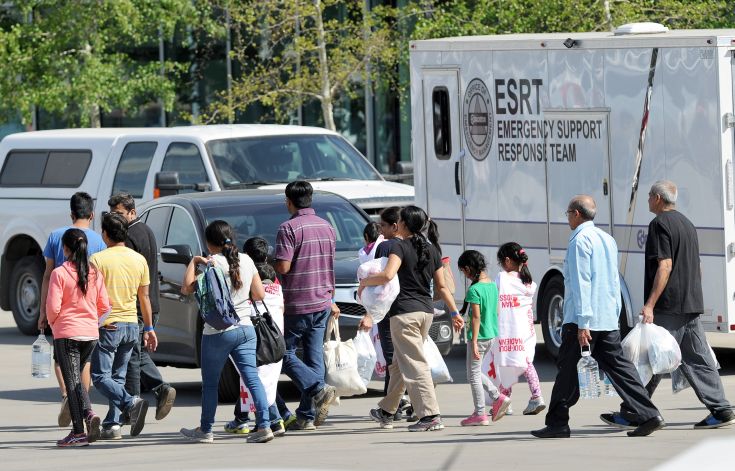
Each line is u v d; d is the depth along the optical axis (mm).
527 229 47594
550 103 46438
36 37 84500
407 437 33688
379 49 79062
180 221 43500
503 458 29219
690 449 29672
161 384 36406
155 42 97062
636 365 32562
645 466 27562
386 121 94250
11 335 61156
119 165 58500
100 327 34500
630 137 44031
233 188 55281
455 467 28203
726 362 46562
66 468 30391
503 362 36250
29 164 61562
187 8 85938
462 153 49906
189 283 33156
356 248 43969
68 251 33594
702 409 36875
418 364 34219
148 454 32312
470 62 49375
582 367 31922
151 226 44406
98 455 32531
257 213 43312
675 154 42844
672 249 32594
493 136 48656
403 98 87250
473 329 35156
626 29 44719
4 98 85188
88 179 59250
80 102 85312
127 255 34812
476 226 49594
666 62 42938
